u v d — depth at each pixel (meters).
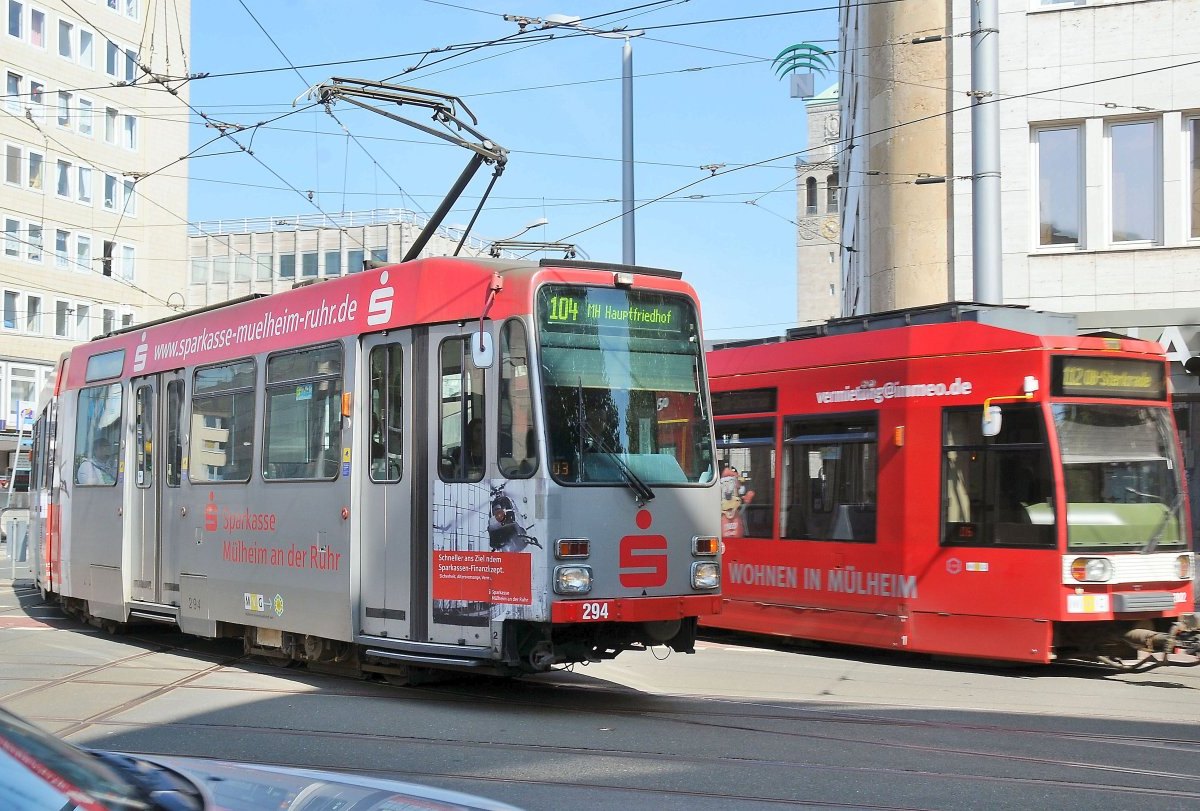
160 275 54.78
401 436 10.04
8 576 25.72
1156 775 7.16
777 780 7.02
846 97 43.78
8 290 47.03
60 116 49.12
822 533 12.82
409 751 7.92
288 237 68.31
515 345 9.20
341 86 12.54
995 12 16.34
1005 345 11.38
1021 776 7.13
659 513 9.48
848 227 42.59
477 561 9.31
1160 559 11.21
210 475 12.56
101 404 15.20
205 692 10.46
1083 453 11.08
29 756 3.14
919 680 11.12
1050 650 10.85
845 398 12.73
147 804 3.11
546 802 6.52
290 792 3.48
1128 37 21.11
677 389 9.87
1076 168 21.55
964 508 11.53
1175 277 20.83
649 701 9.92
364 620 10.26
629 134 20.17
